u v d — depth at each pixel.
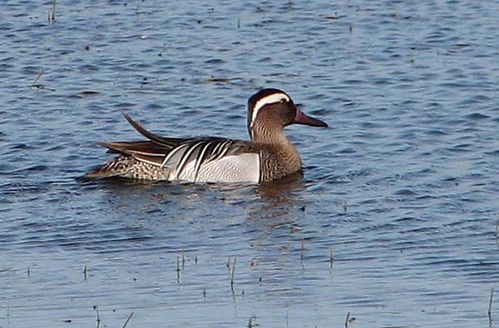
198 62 23.14
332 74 22.48
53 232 16.02
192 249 15.42
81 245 15.58
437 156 18.66
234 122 20.52
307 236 15.78
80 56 23.39
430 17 25.39
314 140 19.55
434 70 22.53
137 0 26.47
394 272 14.48
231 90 21.75
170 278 14.48
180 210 16.92
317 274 14.52
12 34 24.50
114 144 18.23
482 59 23.08
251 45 24.02
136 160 18.23
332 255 15.06
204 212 16.81
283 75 22.48
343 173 18.23
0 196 17.31
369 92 21.56
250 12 25.80
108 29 24.81
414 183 17.59
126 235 15.91
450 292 13.84
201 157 18.31
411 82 22.00
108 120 20.41
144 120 20.50
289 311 13.47
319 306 13.59
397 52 23.53
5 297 13.98
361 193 17.39
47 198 17.27
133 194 17.61
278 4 26.23
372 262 14.84
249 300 13.80
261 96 18.80
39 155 18.88
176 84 22.05
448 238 15.48
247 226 16.22
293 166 18.44
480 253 14.94
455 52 23.48
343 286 14.13
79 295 14.02
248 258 15.06
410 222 16.09
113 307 13.66
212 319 13.30
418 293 13.84
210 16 25.58
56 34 24.48
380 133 19.73
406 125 20.02
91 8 25.95
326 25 25.03
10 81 22.11
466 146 19.00
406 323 13.08
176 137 19.84
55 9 25.78
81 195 17.45
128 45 23.98
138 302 13.79
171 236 15.88
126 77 22.38
